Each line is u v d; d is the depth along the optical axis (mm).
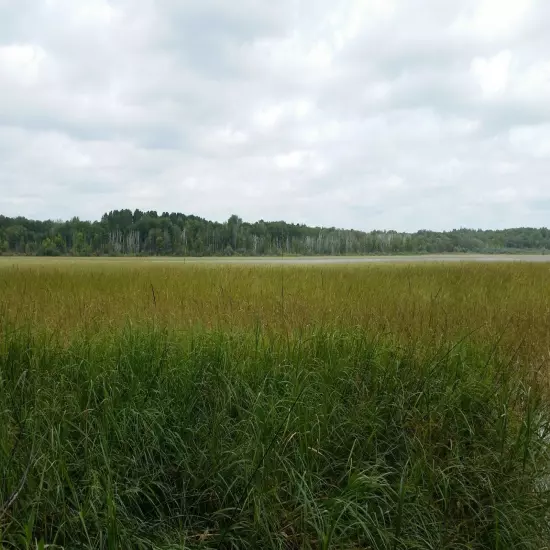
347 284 10656
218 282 10938
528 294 9852
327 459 3271
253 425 3352
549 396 4223
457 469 3227
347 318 6031
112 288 10023
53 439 3008
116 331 5301
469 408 3771
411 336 5012
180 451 3258
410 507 2973
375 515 2801
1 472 2785
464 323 6180
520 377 4336
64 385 3803
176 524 2920
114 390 3709
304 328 5391
